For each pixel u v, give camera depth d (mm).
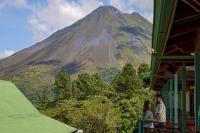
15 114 11312
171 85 18047
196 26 6602
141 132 15023
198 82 7707
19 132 9844
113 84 77438
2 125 9984
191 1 5262
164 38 6410
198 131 7594
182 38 7758
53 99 101000
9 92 12953
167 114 20281
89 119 49188
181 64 11305
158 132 12305
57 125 11758
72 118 51312
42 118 11969
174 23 6227
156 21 5824
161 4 4812
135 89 66938
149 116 13734
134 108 50062
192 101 21219
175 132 11875
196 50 7688
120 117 49875
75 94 95250
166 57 10055
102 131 48781
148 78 27656
